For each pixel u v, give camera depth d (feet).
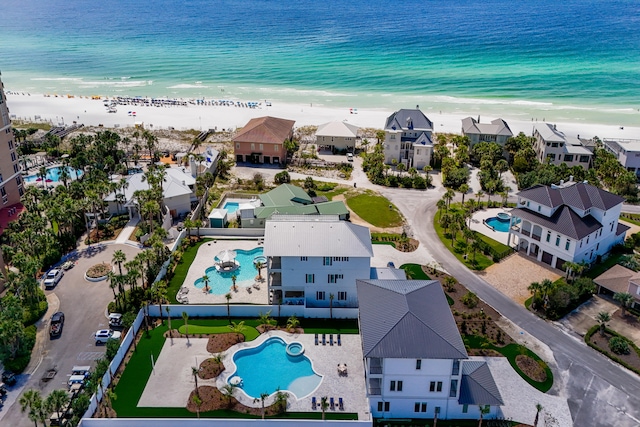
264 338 246.27
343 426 195.11
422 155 476.13
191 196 397.80
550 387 220.84
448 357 193.47
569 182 351.25
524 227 327.06
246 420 194.29
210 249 331.16
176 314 261.65
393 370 198.08
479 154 483.51
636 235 339.98
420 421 205.16
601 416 206.18
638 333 253.85
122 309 262.88
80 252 325.01
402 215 387.55
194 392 212.43
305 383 222.28
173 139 573.33
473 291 289.74
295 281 267.39
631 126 633.61
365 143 528.22
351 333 251.19
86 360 232.12
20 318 236.84
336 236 266.98
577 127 625.41
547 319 266.36
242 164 495.82
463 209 393.50
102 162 447.83
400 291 223.30
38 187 421.18
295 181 451.94
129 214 363.76
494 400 203.10
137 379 219.82
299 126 624.59
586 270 306.76
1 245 317.83
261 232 350.02
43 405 183.21
